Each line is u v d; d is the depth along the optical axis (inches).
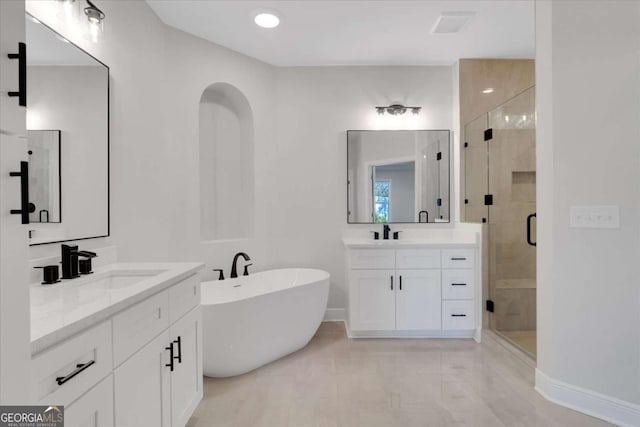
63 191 63.2
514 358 100.7
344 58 129.3
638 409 66.3
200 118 123.5
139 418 47.3
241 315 87.5
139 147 88.5
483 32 111.0
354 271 116.4
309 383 86.8
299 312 102.9
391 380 88.3
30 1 56.7
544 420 70.5
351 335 118.1
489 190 116.3
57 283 57.4
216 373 88.9
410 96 136.2
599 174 69.8
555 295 75.3
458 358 101.7
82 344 35.7
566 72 72.8
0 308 24.6
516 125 115.6
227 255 122.5
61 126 62.7
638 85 66.0
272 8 96.8
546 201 77.2
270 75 133.6
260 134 131.1
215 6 95.1
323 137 135.7
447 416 72.6
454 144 135.6
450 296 116.6
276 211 134.9
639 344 66.5
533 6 96.9
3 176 24.8
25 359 26.6
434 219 136.3
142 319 48.3
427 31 110.3
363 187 136.3
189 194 109.6
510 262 117.0
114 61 78.8
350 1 94.0
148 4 93.1
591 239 70.9
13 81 25.7
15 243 25.8
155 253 94.8
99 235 72.7
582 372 72.8
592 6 69.8
